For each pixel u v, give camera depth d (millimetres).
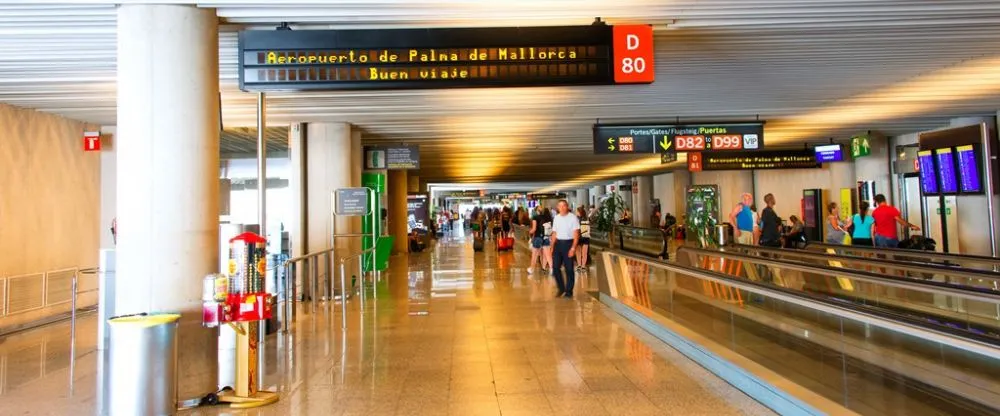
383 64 6621
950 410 3885
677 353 6746
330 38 6613
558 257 11445
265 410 5008
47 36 6762
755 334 5684
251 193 19688
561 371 6035
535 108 11914
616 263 10117
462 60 6637
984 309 6348
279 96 10250
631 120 13789
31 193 10602
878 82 10367
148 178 5477
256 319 5211
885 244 12266
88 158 12164
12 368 6785
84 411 5141
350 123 13336
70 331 9500
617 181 42625
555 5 6355
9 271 10023
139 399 4602
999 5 6449
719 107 12422
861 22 6980
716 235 15070
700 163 19281
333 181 13086
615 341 7414
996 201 13156
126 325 4621
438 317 9336
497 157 21719
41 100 9930
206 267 5629
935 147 11914
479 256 22453
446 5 6262
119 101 5578
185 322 5438
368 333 8172
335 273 13094
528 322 8766
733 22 6910
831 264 11211
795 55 8500
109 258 7660
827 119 14359
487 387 5527
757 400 5008
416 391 5445
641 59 6684
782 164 19281
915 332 3615
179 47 5590
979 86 10781
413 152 16031
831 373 4832
